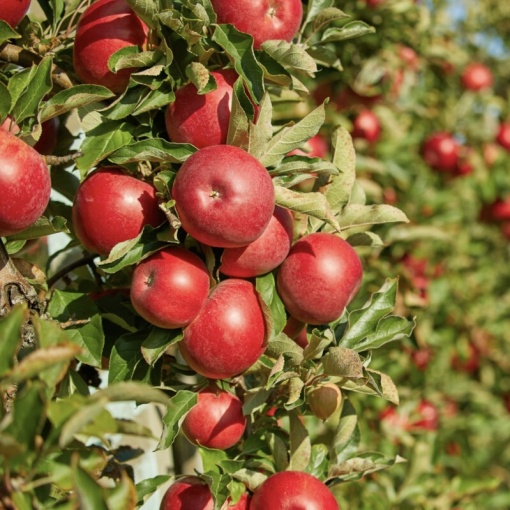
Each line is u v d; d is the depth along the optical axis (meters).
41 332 1.07
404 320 1.30
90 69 1.25
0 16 1.21
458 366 2.84
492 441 3.37
